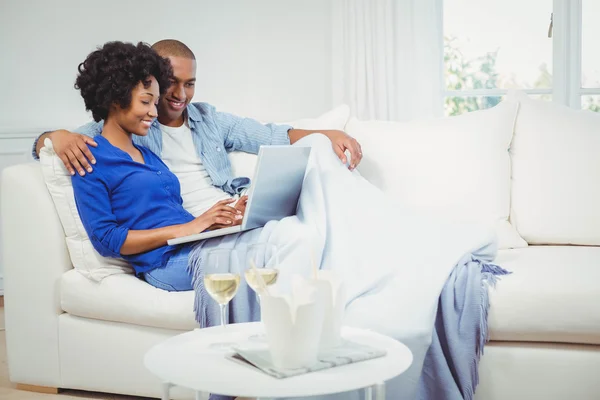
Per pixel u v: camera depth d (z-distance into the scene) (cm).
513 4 439
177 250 263
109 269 269
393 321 227
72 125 465
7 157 454
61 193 270
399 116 436
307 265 247
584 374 228
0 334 371
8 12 466
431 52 434
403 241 258
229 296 181
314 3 450
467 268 240
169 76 282
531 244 303
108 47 268
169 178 282
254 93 461
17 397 277
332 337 168
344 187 277
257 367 158
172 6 461
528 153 305
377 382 151
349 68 443
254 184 243
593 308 226
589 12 425
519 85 442
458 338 233
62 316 276
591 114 306
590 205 292
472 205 299
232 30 460
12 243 279
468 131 307
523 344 234
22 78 467
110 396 277
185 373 156
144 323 261
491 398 234
